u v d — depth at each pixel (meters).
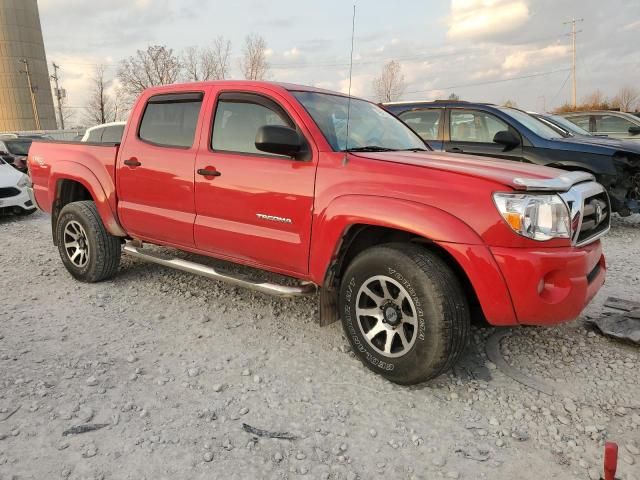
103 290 4.80
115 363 3.37
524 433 2.69
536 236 2.78
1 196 9.02
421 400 2.99
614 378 3.23
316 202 3.31
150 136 4.40
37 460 2.41
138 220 4.47
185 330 3.92
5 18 68.38
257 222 3.64
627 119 11.41
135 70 38.84
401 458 2.50
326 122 3.61
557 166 7.19
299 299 4.59
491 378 3.24
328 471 2.39
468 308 2.97
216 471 2.38
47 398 2.92
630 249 6.46
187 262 4.31
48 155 5.25
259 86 3.79
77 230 4.96
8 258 6.06
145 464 2.41
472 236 2.81
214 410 2.85
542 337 3.81
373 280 3.13
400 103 8.38
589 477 2.37
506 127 7.50
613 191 7.10
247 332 3.90
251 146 3.75
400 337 3.07
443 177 2.93
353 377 3.24
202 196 3.93
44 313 4.23
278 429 2.70
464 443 2.61
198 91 4.12
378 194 3.07
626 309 4.25
